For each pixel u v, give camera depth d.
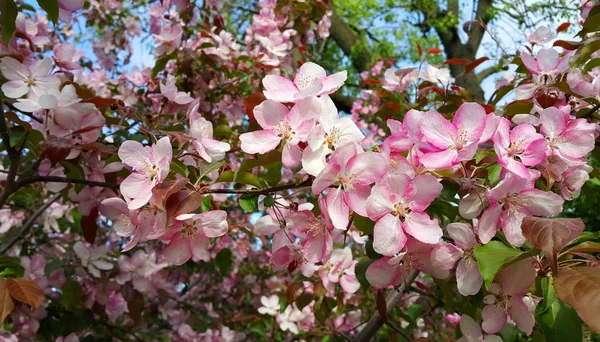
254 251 0.86
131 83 0.70
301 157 0.24
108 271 0.53
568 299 0.19
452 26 1.93
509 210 0.24
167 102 0.44
